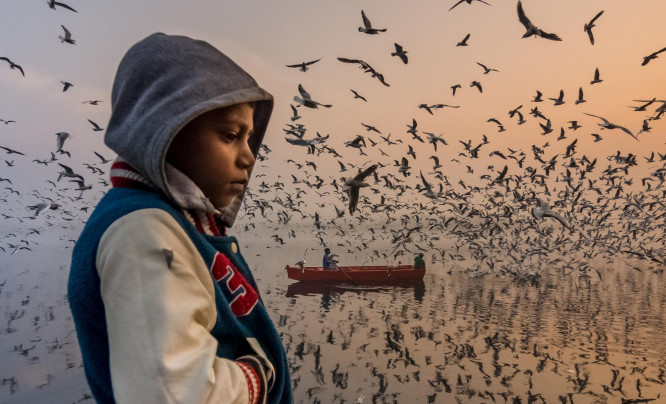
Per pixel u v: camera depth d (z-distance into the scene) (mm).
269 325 1067
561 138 20797
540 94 15562
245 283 1057
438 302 26578
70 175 10109
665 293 31312
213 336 922
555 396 12906
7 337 18469
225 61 1018
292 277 31484
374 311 23797
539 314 23688
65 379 13789
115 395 727
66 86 12453
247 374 862
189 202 920
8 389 12945
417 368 15109
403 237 32469
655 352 17047
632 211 27219
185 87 896
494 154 20500
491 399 12625
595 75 14156
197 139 960
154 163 841
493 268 41531
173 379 711
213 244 1065
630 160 20641
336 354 16469
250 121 1053
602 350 17359
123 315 762
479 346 17766
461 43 12188
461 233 38219
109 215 875
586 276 40469
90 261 861
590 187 26188
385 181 24797
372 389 13172
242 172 1047
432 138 13664
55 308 24594
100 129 13328
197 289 842
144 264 792
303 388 13211
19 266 46188
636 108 13633
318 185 22766
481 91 14523
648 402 12438
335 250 74125
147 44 973
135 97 951
